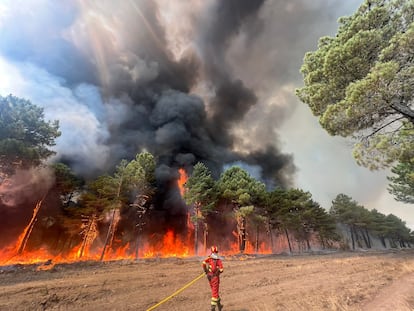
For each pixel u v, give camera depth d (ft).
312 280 32.76
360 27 31.94
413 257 67.10
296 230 140.46
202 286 28.19
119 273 36.01
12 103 61.31
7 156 56.49
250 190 107.45
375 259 62.90
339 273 38.99
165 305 20.56
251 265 48.08
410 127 30.04
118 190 86.12
